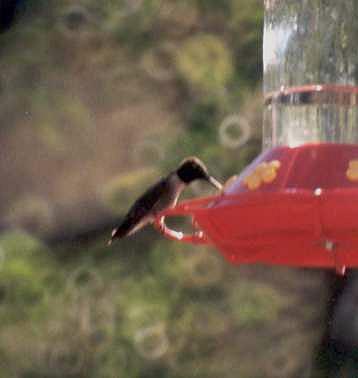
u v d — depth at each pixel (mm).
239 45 13945
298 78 9859
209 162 13461
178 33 14156
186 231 13500
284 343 14039
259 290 13852
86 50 14195
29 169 14172
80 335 13242
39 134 14141
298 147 8906
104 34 14219
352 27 9867
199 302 13500
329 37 9891
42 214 14039
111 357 13242
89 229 13922
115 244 13602
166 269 13477
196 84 13867
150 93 14070
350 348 14609
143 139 13938
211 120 13695
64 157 14172
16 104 14070
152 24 14211
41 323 13242
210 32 14039
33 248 13523
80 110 14133
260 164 8914
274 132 9812
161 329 13344
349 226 8430
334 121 9688
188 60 13945
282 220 8516
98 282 13430
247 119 13625
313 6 9961
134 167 14016
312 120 9703
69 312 13305
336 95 9711
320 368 14461
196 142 13633
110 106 14156
